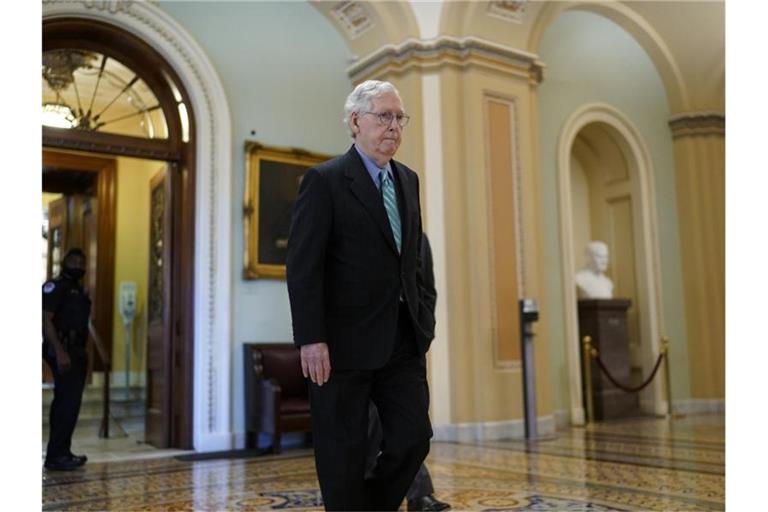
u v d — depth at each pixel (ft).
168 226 23.44
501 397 23.91
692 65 34.58
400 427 8.05
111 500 14.55
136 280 34.35
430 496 12.76
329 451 7.78
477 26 24.89
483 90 24.81
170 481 16.83
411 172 9.02
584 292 31.65
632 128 33.63
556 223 30.19
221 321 23.00
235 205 23.85
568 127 31.04
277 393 21.43
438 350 23.84
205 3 24.14
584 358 30.73
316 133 25.90
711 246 34.73
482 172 24.47
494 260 24.36
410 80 24.59
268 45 25.23
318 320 7.70
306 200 8.00
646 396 33.30
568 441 23.06
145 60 23.17
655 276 33.73
